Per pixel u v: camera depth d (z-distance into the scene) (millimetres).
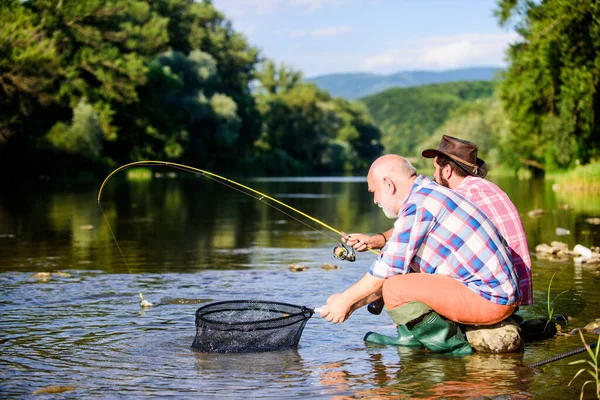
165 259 8422
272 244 10164
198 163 57000
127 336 4605
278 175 64500
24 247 9484
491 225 4242
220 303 4672
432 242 4215
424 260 4273
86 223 13172
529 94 27344
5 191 24844
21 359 4059
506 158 47719
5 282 6668
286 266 7852
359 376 3729
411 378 3688
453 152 4711
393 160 4391
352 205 19344
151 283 6641
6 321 5020
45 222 13266
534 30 24781
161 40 51312
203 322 4238
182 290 6262
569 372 3771
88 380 3646
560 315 5039
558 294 5934
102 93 41656
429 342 4242
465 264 4168
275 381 3641
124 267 7715
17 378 3684
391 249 4238
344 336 4691
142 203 19578
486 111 70125
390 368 3893
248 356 4164
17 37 33781
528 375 3723
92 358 4086
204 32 68375
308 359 4105
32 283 6625
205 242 10336
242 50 72625
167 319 5117
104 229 12078
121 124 45594
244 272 7363
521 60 26531
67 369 3861
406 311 4227
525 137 32312
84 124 38500
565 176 26172
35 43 34906
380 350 4309
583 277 6762
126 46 45531
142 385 3564
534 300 5711
